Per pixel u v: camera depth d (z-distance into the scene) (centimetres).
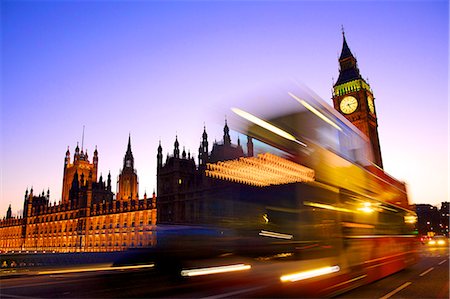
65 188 19600
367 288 1384
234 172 1018
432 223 15138
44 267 2845
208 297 961
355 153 1308
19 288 1477
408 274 1906
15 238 18525
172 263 1098
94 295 1168
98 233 13675
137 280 1333
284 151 955
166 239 1172
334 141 1131
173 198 7312
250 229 954
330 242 991
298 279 862
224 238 988
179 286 1058
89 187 14862
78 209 15038
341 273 1032
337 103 12300
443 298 1179
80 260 3152
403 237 1977
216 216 1024
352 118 11831
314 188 956
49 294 1268
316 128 1034
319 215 958
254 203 966
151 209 12025
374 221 1431
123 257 1641
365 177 1351
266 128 987
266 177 966
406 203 2147
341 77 12750
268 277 894
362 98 11850
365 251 1255
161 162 8538
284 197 934
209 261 998
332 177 1053
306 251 891
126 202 13238
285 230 912
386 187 1689
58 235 15662
